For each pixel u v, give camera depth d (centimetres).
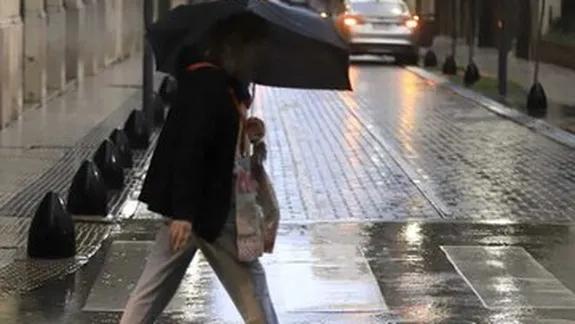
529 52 6631
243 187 1095
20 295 1520
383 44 6238
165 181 1073
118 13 6022
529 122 3581
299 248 1820
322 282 1614
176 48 1103
